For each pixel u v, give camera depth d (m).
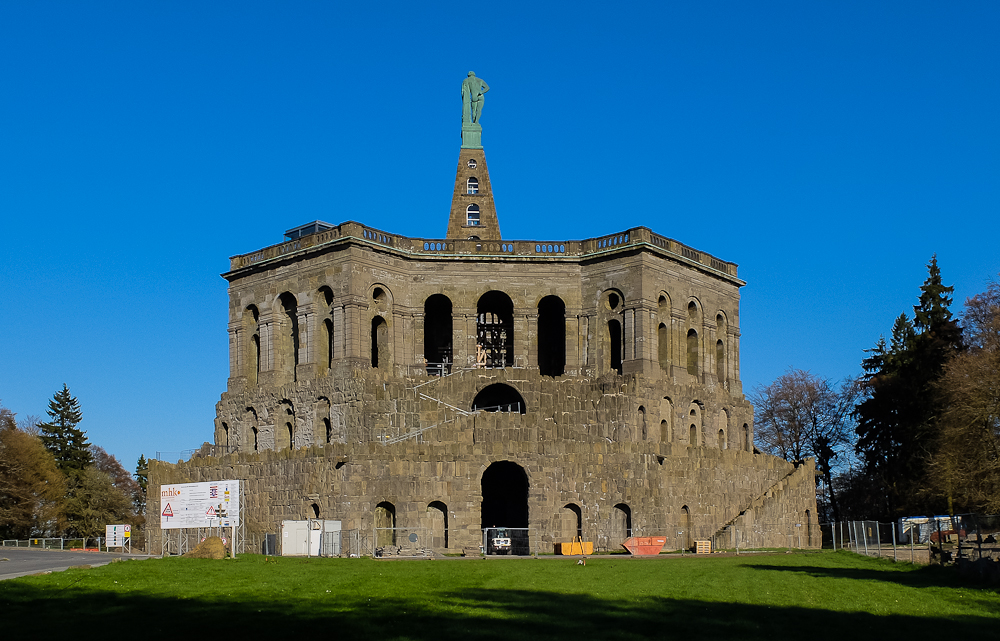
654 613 40.75
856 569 62.56
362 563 66.25
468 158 123.25
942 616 40.50
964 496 90.81
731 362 112.50
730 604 43.50
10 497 132.75
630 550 83.06
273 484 91.81
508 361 110.94
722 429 108.94
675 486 93.38
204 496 72.44
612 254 101.06
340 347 97.31
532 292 103.38
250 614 39.75
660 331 102.88
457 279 103.25
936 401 98.06
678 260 104.06
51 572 54.06
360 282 98.06
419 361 102.00
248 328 107.00
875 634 36.28
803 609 42.09
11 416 137.25
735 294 114.12
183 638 34.94
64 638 34.69
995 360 86.81
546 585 50.62
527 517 89.31
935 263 124.25
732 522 95.69
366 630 36.19
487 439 89.06
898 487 116.25
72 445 161.12
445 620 38.34
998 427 86.00
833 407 141.62
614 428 95.44
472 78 124.69
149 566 58.47
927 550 81.88
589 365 101.94
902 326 133.25
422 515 86.75
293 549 82.88
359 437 94.00
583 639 34.81
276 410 102.00
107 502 151.75
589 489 87.75
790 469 109.69
